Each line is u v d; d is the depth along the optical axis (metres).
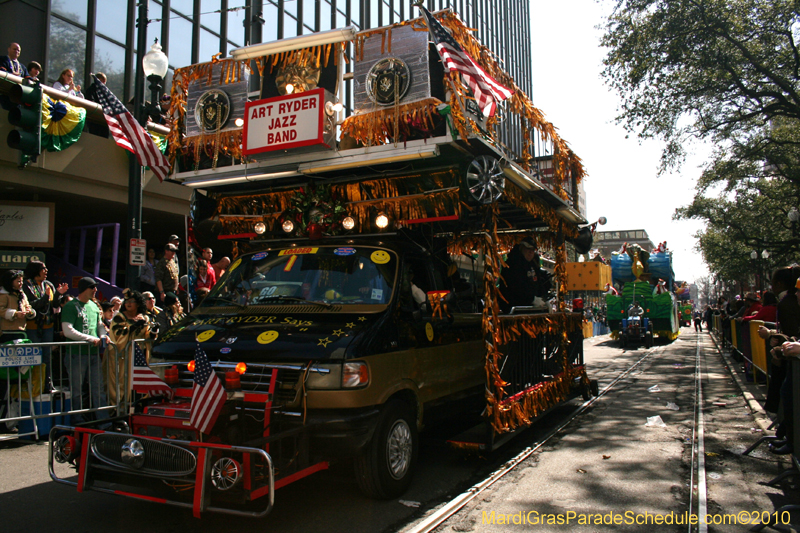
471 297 6.54
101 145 10.76
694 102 19.84
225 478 3.29
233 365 4.05
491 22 44.06
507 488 4.80
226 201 6.32
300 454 3.80
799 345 4.50
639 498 4.53
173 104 6.14
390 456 4.36
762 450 6.02
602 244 83.69
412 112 4.93
